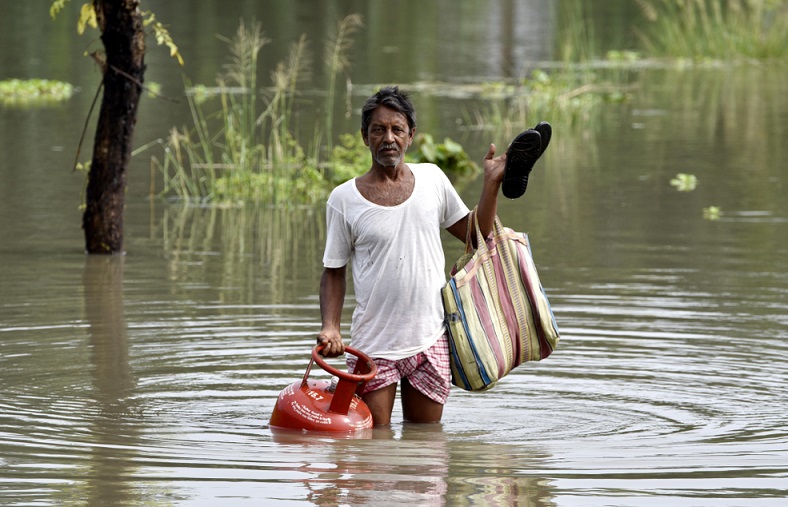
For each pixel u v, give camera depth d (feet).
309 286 66.74
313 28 201.05
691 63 196.34
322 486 34.45
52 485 34.30
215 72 159.22
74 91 151.43
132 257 74.84
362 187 43.34
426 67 172.55
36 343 53.88
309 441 40.32
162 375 49.24
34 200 91.91
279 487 34.37
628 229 82.94
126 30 74.79
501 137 123.75
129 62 74.49
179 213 91.15
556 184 101.45
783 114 143.43
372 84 156.46
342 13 225.97
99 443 39.29
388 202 43.06
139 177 105.09
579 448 39.52
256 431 41.73
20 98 145.38
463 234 45.37
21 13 220.84
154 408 44.55
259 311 60.70
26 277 68.18
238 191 99.91
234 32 193.47
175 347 53.67
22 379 48.16
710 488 34.42
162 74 157.58
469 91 153.58
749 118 140.67
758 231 82.02
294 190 100.42
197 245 79.05
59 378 48.44
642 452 38.88
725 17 214.07
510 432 42.22
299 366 51.13
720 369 50.39
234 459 37.50
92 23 76.23
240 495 33.53
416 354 43.32
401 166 43.70
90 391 46.73
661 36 203.21
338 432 41.70
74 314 59.52
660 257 73.72
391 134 42.45
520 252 45.21
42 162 106.93
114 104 74.95
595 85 159.84
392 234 42.88
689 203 92.58
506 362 44.65
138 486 34.30
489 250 44.83
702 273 69.21
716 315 59.41
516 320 44.96
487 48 194.18
